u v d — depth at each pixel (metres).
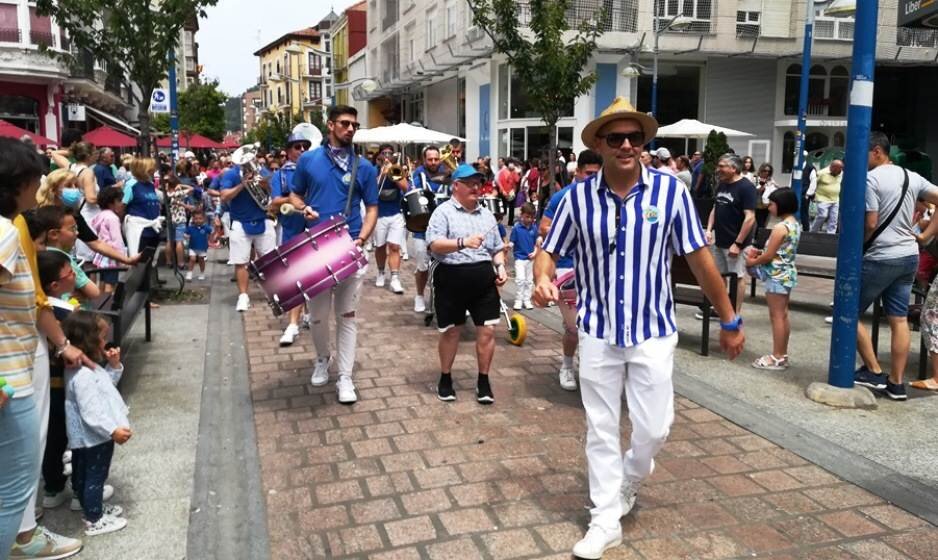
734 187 7.55
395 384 5.88
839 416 5.12
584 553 3.32
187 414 5.16
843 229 5.28
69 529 3.61
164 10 9.12
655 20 21.27
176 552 3.41
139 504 3.86
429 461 4.41
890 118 29.80
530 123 24.45
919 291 7.09
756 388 5.74
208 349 6.81
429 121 35.28
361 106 48.88
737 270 7.60
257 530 3.61
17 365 2.77
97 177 9.52
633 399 3.36
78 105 25.44
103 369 3.65
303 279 5.07
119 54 9.31
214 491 4.02
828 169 13.66
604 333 3.32
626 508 3.64
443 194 8.57
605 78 23.58
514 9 11.01
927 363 6.29
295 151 8.37
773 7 24.58
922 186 5.40
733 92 25.50
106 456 3.54
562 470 4.29
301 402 5.45
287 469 4.31
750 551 3.43
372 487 4.07
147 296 6.89
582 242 3.35
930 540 3.52
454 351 5.45
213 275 11.07
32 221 3.86
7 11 22.42
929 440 4.70
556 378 6.06
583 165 5.32
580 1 22.59
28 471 2.85
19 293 2.75
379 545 3.49
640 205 3.23
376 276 11.22
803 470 4.28
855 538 3.54
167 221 9.65
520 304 8.66
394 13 38.00
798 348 7.00
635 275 3.26
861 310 5.57
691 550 3.44
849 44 24.83
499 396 5.60
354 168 5.57
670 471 4.27
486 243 5.38
